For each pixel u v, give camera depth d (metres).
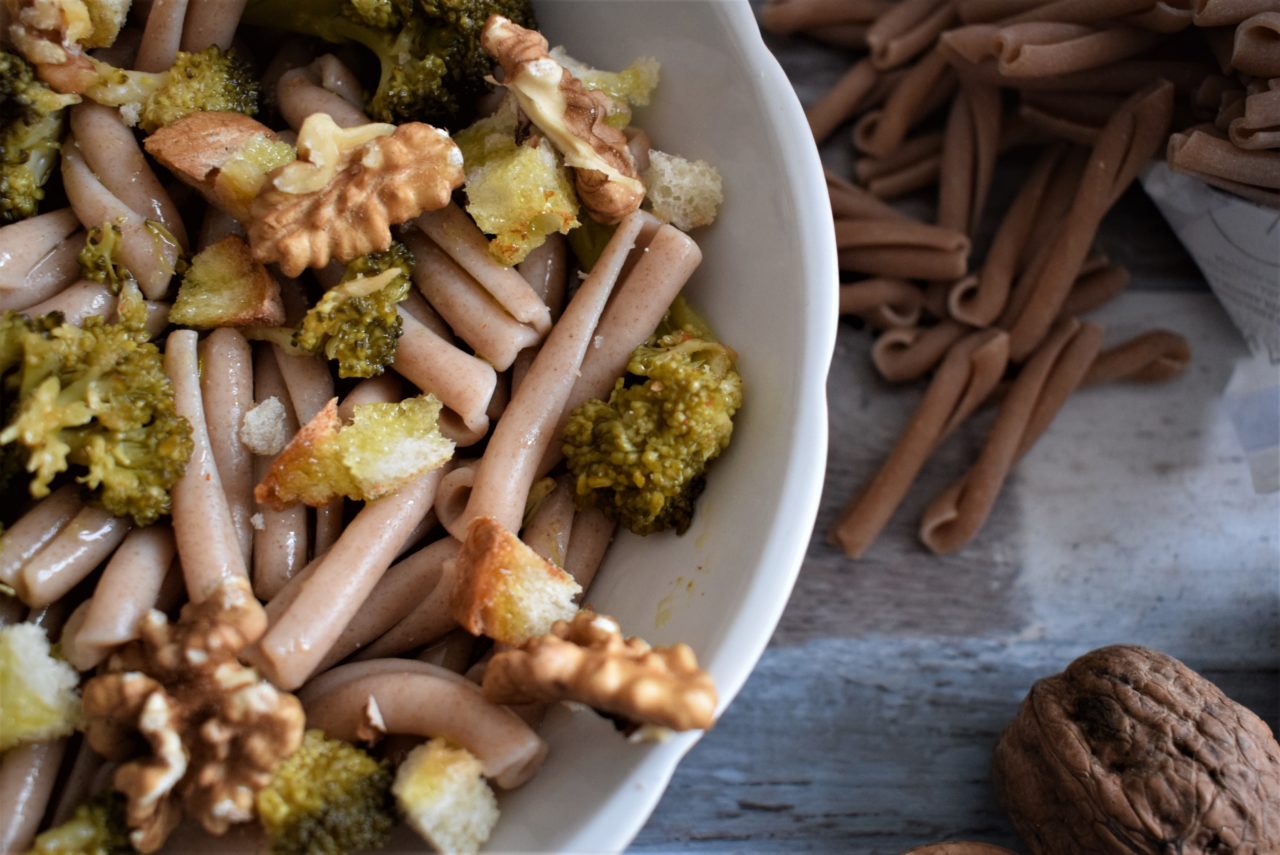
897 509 0.34
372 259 0.27
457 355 0.27
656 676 0.24
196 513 0.26
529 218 0.27
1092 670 0.30
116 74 0.28
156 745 0.24
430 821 0.25
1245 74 0.31
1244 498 0.34
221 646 0.25
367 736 0.26
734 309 0.28
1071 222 0.34
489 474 0.27
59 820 0.26
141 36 0.28
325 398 0.27
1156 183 0.34
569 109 0.27
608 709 0.25
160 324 0.28
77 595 0.27
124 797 0.25
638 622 0.27
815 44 0.36
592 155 0.27
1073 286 0.35
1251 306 0.34
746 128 0.28
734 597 0.26
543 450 0.27
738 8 0.27
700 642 0.26
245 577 0.26
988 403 0.35
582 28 0.29
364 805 0.25
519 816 0.26
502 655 0.25
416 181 0.27
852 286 0.35
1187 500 0.34
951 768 0.32
